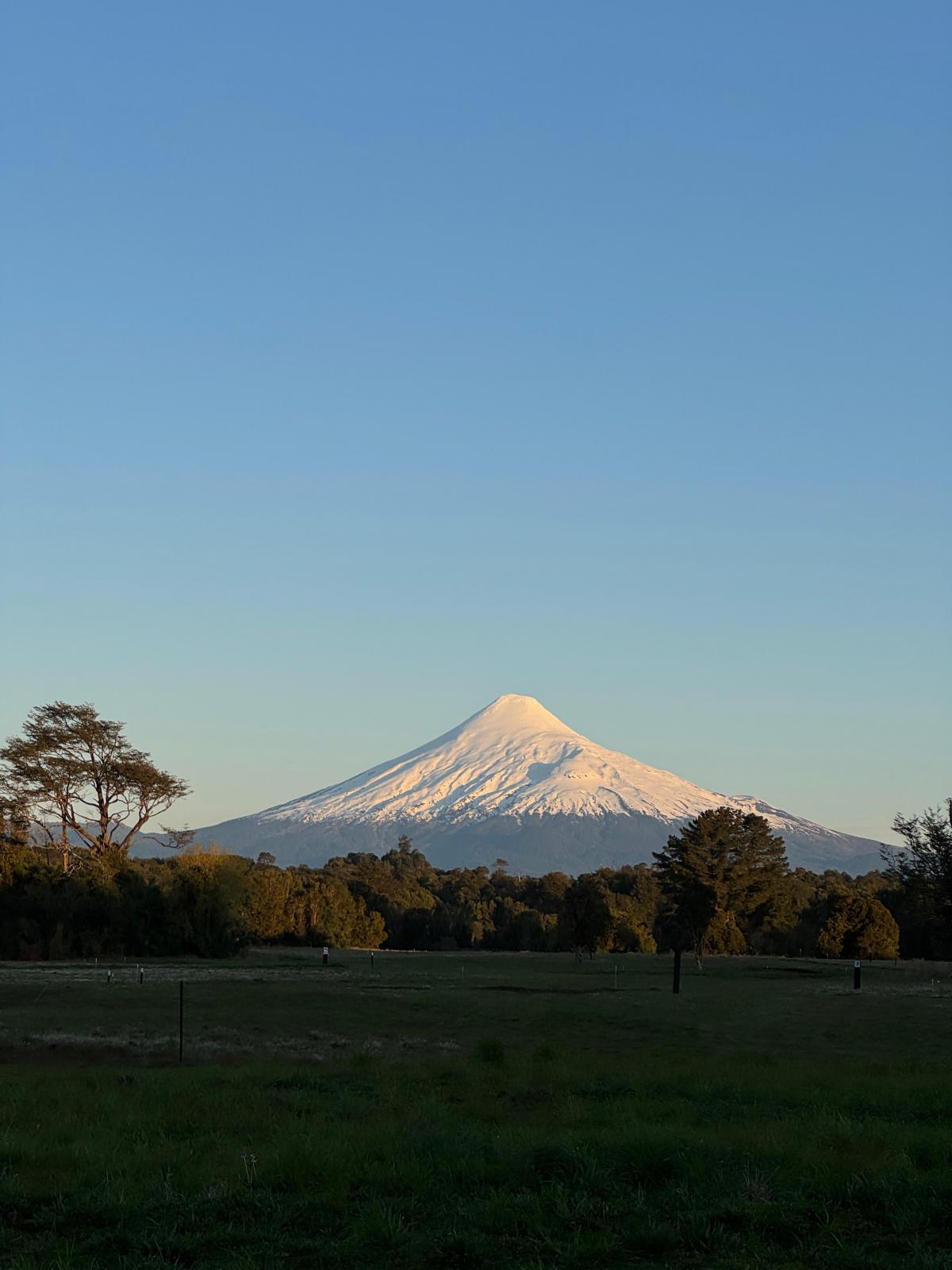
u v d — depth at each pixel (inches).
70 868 3070.9
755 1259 414.9
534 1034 1397.6
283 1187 502.9
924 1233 437.7
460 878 6688.0
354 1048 1218.0
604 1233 435.5
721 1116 677.9
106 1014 1524.4
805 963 3157.0
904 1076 919.0
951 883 1776.6
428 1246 426.3
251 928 4015.8
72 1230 456.8
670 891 4229.8
